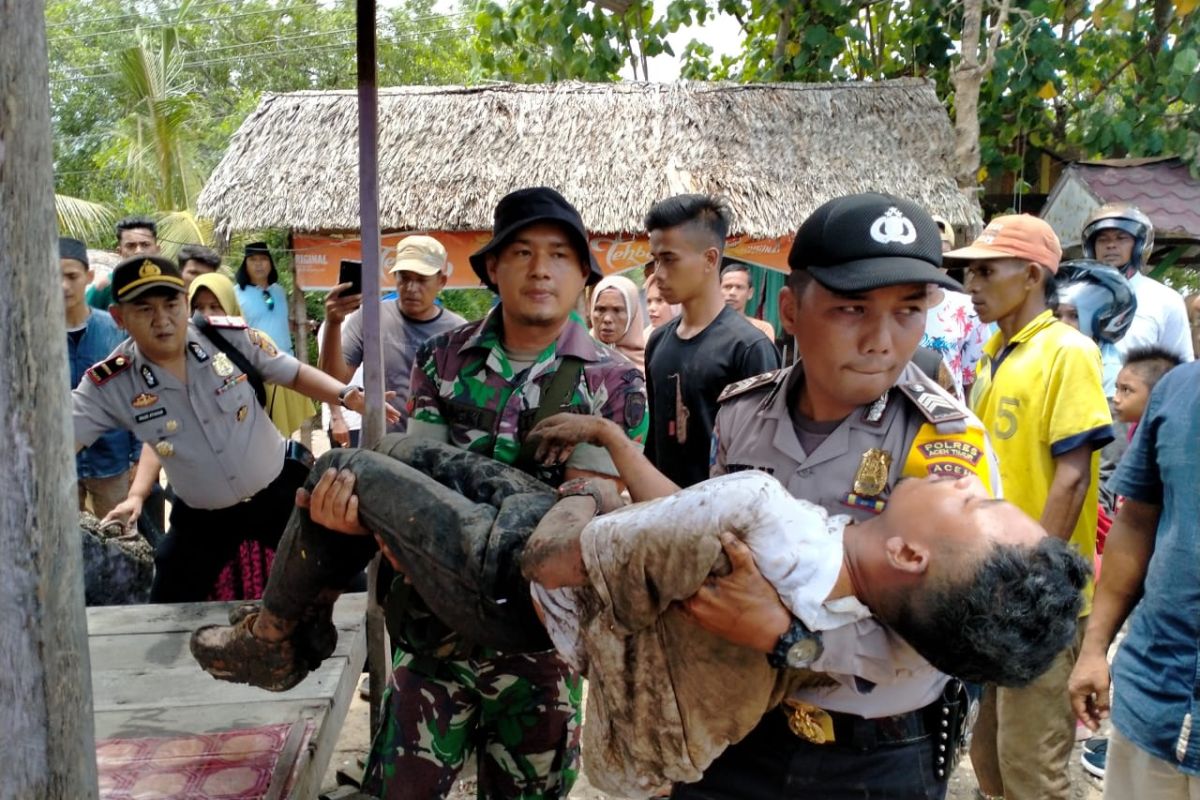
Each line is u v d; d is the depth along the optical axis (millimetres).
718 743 1479
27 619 1407
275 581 2260
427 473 2096
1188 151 8078
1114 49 9578
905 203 1641
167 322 3420
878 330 1592
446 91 9516
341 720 3064
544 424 2113
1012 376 2896
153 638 3363
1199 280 9859
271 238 13148
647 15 10500
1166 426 2047
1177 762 1967
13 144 1311
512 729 2467
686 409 3424
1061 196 8305
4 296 1336
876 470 1654
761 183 8547
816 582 1319
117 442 5375
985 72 8250
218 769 2521
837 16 9641
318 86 24031
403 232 8789
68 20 22328
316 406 5395
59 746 1458
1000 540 1257
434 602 1930
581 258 2416
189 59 22906
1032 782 2891
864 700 1593
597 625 1453
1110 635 2270
